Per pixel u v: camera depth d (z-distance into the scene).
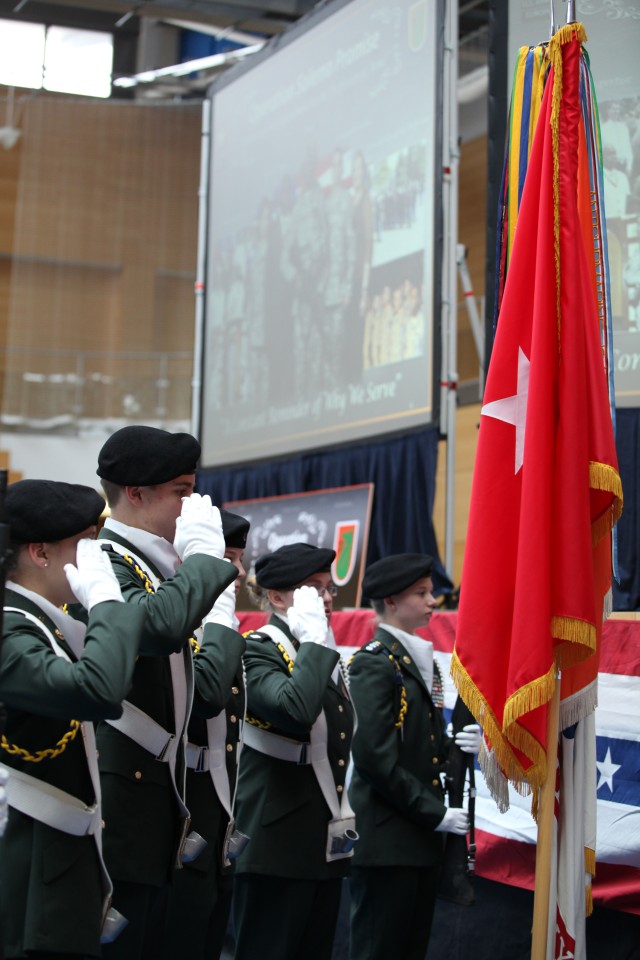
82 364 15.53
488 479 3.30
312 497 8.55
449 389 8.10
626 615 4.50
